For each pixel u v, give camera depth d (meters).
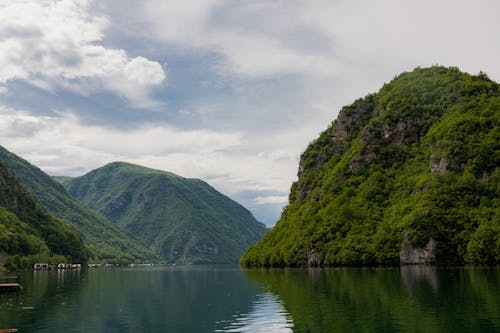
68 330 60.88
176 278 193.12
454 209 187.75
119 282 161.50
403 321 58.34
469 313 61.88
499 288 86.56
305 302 79.94
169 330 60.28
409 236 188.62
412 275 129.88
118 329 61.50
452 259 177.88
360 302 76.12
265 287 117.56
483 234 167.00
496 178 194.12
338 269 191.62
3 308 82.62
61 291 118.25
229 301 90.06
